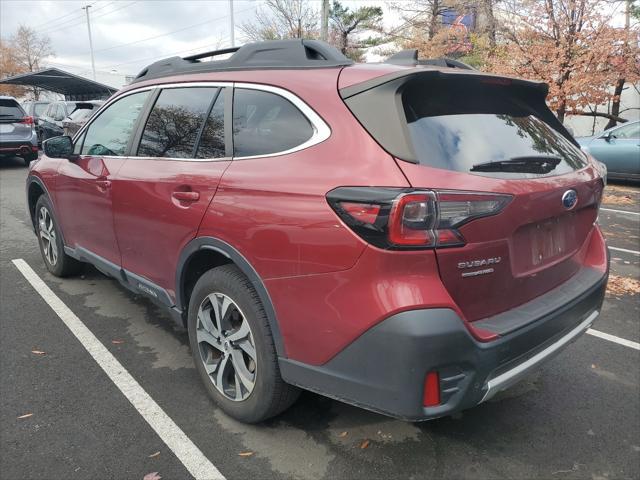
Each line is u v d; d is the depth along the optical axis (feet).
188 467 7.85
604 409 9.71
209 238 8.44
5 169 43.78
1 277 15.98
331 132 7.23
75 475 7.62
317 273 6.86
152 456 8.06
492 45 52.24
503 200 6.80
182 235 9.09
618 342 12.61
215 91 9.39
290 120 7.88
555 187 7.75
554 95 44.11
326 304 6.82
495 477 7.82
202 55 10.82
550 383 10.62
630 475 7.98
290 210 7.14
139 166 10.49
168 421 8.93
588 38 42.91
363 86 7.19
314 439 8.56
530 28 45.32
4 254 18.47
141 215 10.22
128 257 11.17
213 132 9.09
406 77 6.91
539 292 8.10
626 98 61.31
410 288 6.23
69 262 15.31
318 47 8.55
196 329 9.29
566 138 9.70
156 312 13.58
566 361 11.60
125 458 8.00
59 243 14.89
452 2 62.85
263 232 7.48
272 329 7.68
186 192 9.00
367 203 6.37
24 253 18.61
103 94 111.04
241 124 8.63
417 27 70.90
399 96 6.95
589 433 8.97
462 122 7.53
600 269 9.43
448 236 6.33
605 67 44.55
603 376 10.94
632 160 36.06
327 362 7.00
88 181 12.14
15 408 9.21
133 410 9.23
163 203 9.51
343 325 6.65
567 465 8.15
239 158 8.40
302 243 6.98
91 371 10.56
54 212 14.53
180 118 9.93
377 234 6.28
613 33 42.42
